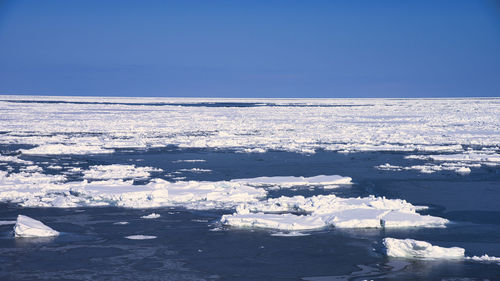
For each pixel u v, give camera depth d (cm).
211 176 2372
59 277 1119
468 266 1183
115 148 3422
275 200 1798
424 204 1792
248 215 1584
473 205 1772
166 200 1833
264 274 1143
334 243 1354
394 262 1216
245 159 2925
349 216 1556
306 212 1670
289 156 3052
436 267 1178
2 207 1745
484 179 2266
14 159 2845
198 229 1495
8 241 1370
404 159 2920
